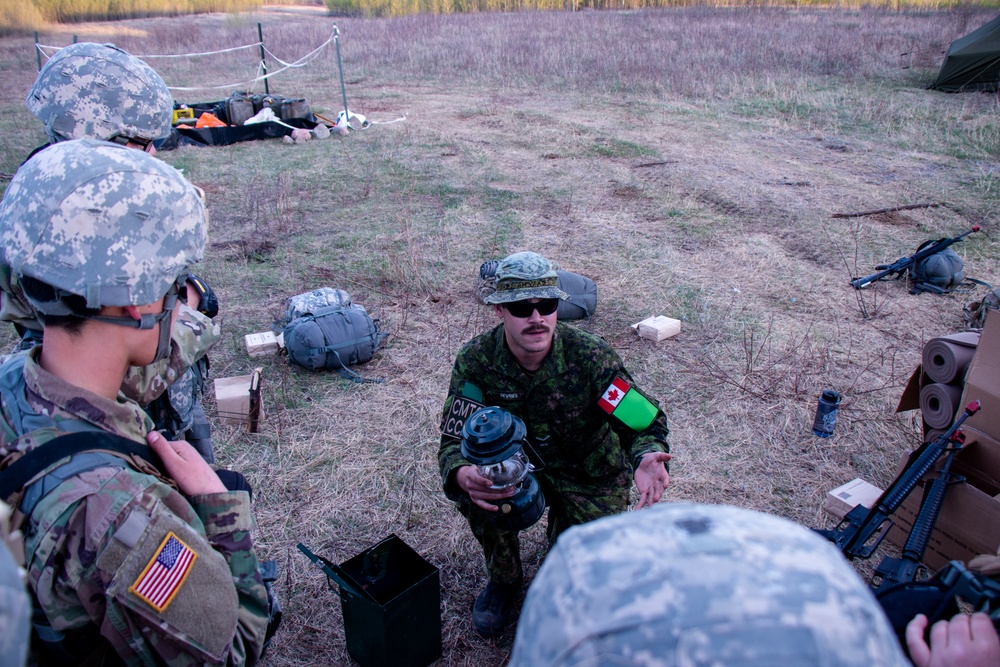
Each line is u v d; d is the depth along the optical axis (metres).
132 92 2.85
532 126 12.02
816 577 0.81
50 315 1.35
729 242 7.13
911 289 6.09
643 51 18.14
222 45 24.20
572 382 2.60
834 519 3.57
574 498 2.74
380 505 3.66
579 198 8.47
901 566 2.36
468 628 2.94
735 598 0.78
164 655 1.32
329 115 13.37
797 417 4.38
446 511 3.62
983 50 13.11
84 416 1.36
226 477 1.75
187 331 2.28
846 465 3.97
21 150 11.03
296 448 4.10
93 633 1.35
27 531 1.27
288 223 7.75
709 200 8.34
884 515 2.72
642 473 2.45
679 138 11.12
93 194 1.34
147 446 1.47
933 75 15.09
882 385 4.69
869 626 0.79
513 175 9.41
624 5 32.62
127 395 2.02
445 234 7.40
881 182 8.86
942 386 3.28
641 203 8.29
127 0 36.00
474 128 12.07
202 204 1.55
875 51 17.11
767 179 9.05
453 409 2.64
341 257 6.88
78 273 1.31
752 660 0.73
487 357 2.66
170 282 1.43
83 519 1.25
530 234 7.40
